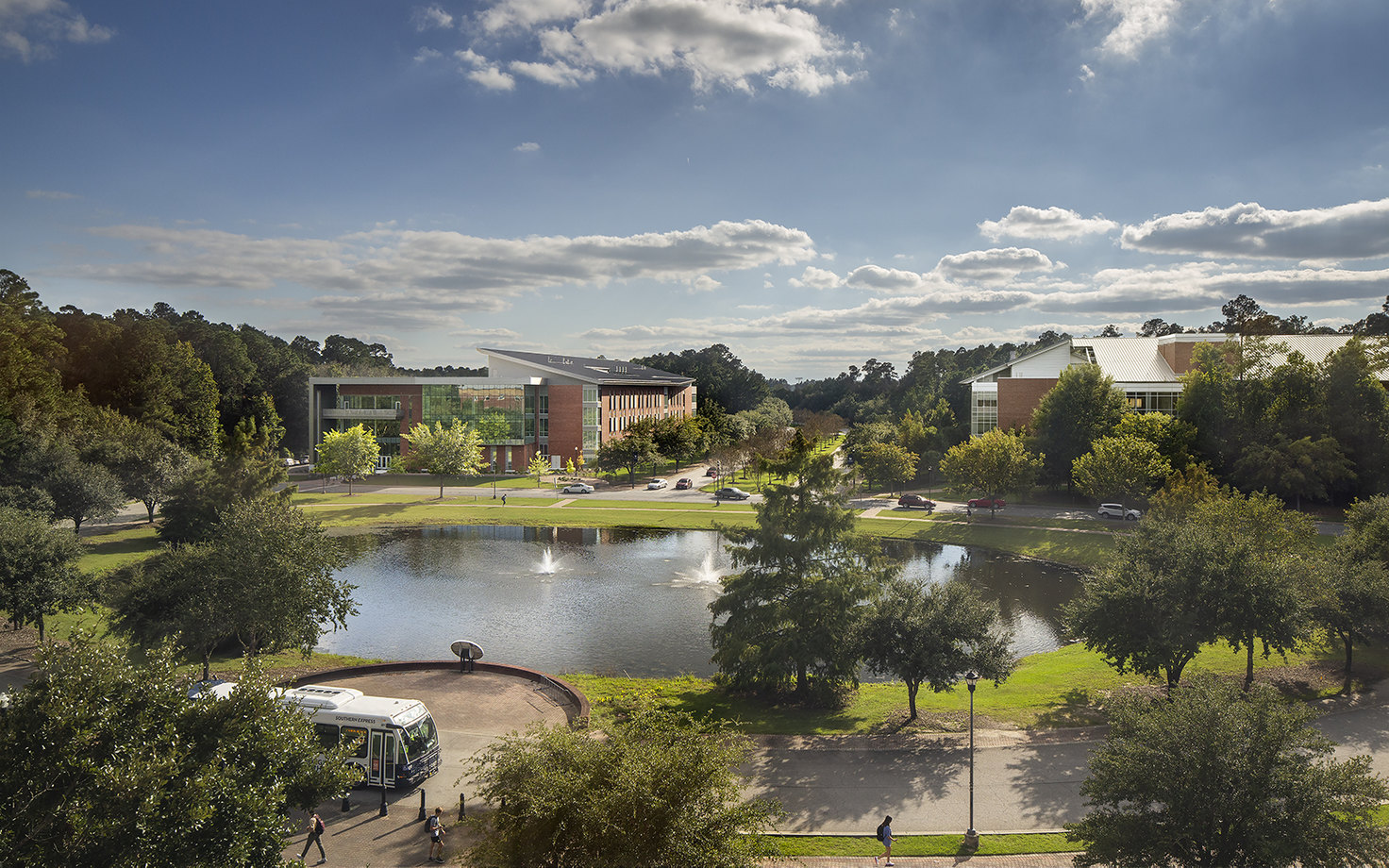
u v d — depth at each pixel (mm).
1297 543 44281
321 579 35000
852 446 132625
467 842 21391
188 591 34250
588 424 130375
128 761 12961
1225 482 79875
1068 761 26641
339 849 21141
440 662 36969
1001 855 20828
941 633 30312
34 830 12562
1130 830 16484
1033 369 114188
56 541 37625
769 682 34750
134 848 12422
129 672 14875
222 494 56094
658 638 44688
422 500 95812
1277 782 15500
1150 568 33031
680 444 130250
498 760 16203
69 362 114625
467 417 125688
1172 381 100500
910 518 84125
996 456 80812
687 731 16531
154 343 118562
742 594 34125
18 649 38250
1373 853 15195
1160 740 16531
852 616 32188
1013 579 60031
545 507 92312
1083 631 33031
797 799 24016
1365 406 78062
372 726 24609
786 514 34125
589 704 31797
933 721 30969
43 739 13297
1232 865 15695
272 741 16094
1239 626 30906
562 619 48500
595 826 13695
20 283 106625
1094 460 77750
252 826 14133
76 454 72750
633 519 85250
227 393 143750
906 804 23703
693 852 13602
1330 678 35031
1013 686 36281
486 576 60125
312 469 123500
